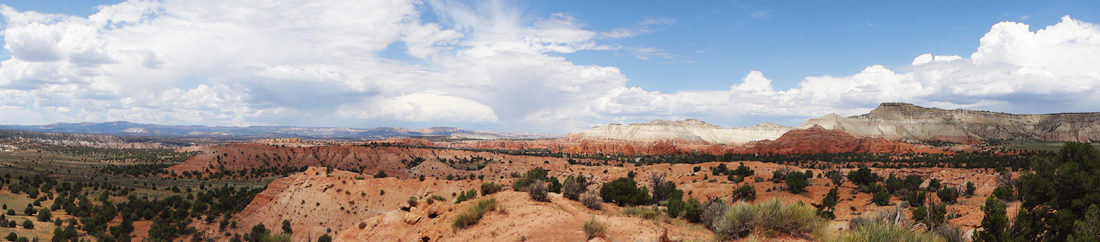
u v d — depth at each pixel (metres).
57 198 106.69
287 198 95.75
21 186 125.00
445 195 94.12
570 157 199.00
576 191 30.45
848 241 15.18
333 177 100.25
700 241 16.44
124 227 84.44
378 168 195.25
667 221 22.00
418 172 161.38
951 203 53.09
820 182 83.25
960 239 20.08
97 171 189.62
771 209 16.73
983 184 82.56
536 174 51.09
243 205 105.69
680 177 101.44
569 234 18.53
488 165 153.88
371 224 29.98
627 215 23.95
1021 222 21.31
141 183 156.62
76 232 76.69
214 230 88.94
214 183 163.62
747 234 16.31
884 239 15.18
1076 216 21.20
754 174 100.19
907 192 62.38
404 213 29.80
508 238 19.12
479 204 24.03
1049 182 23.14
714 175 98.56
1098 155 23.53
